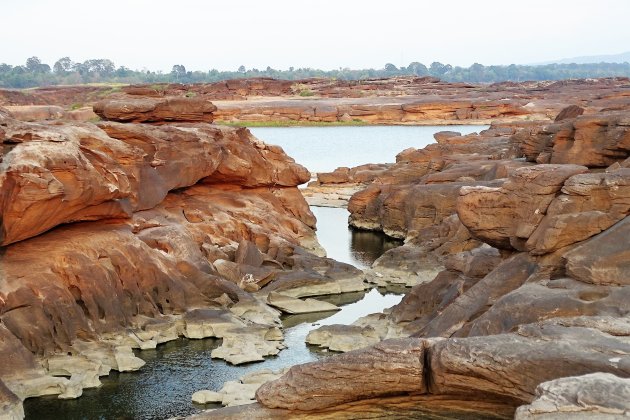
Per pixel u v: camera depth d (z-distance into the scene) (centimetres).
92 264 3247
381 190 5828
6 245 3095
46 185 3034
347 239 5469
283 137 12775
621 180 2538
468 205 2897
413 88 17938
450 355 1808
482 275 3081
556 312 2211
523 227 2705
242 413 1920
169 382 2823
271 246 4341
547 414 1484
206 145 4503
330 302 3941
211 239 4228
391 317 3394
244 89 17388
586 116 4022
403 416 1892
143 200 3966
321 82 18800
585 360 1666
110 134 4081
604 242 2397
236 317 3469
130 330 3256
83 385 2759
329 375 1892
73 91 16788
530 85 18362
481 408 1853
